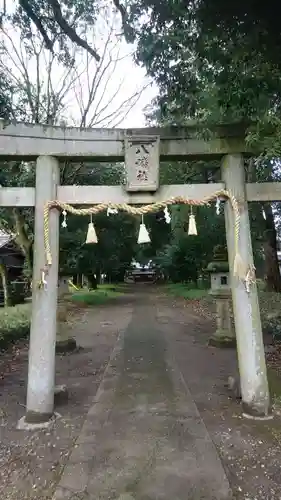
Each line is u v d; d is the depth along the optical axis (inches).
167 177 393.1
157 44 175.3
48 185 172.7
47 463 129.5
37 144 173.8
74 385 220.5
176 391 202.7
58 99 398.0
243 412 170.7
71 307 599.8
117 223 648.4
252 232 542.6
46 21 207.6
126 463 125.3
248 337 169.2
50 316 167.9
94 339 368.5
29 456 134.5
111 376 234.5
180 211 503.2
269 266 560.7
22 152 172.6
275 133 147.5
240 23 154.5
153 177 172.2
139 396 195.0
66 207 170.7
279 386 208.7
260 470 122.7
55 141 174.7
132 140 172.2
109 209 171.8
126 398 192.1
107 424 158.6
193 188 176.1
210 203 181.5
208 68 169.9
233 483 115.3
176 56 179.0
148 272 1740.9
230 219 176.9
